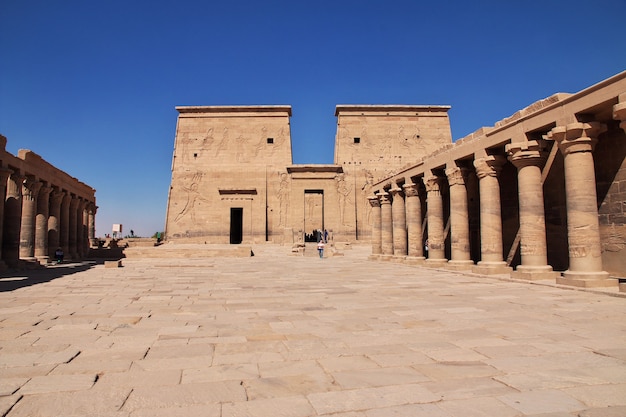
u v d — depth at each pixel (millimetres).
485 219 15812
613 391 4129
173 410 3752
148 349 5715
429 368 4840
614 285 11094
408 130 46031
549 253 15406
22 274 17750
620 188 12570
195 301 9953
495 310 8422
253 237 43500
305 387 4285
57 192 27703
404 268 20125
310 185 43656
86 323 7398
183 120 46438
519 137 13797
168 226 44062
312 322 7402
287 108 46594
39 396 4082
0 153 18531
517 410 3705
